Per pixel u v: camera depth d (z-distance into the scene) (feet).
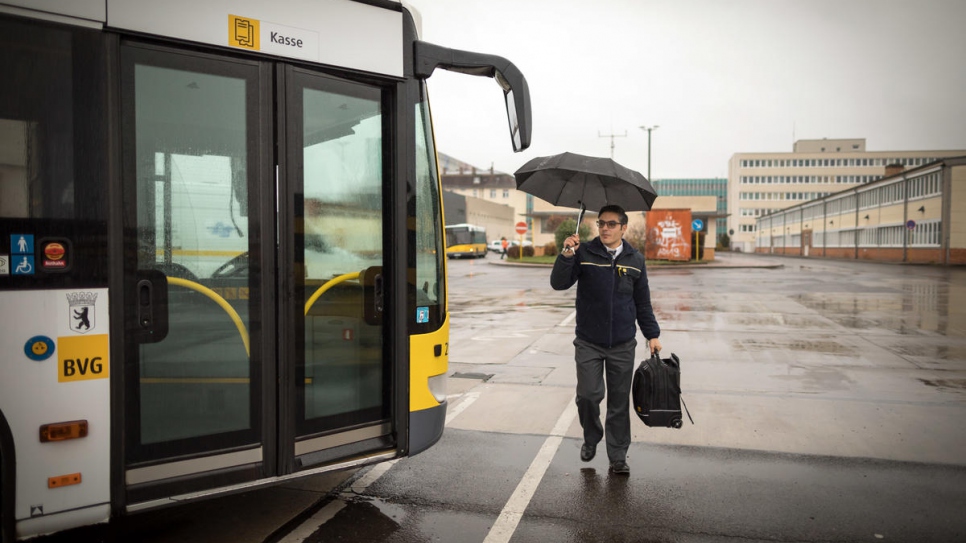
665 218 133.28
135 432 9.59
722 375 25.26
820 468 14.89
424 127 12.77
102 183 9.08
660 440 16.98
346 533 11.57
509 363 28.25
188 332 9.98
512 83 13.05
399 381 12.30
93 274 9.03
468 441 17.02
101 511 9.24
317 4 11.10
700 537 11.44
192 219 9.93
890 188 168.66
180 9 9.71
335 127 11.39
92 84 8.99
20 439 8.58
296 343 10.98
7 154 8.41
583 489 13.66
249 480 10.51
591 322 14.37
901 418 19.01
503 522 12.06
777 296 60.49
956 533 11.57
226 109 10.19
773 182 368.48
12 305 8.45
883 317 44.11
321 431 11.43
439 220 13.26
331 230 11.40
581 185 14.65
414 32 12.50
